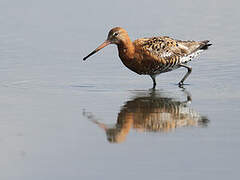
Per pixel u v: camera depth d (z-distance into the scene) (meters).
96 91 22.22
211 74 24.53
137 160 15.03
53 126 17.88
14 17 34.41
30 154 15.55
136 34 30.34
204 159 15.02
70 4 37.50
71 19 33.81
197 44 24.20
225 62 26.03
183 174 14.12
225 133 17.08
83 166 14.71
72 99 21.02
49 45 28.98
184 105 20.25
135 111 19.56
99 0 38.50
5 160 15.16
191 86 23.05
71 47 28.64
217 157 15.16
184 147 15.95
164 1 38.50
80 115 19.05
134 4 37.41
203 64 26.02
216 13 35.50
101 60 26.80
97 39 29.86
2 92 21.81
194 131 17.38
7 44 29.16
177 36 30.11
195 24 32.69
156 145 16.14
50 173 14.34
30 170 14.53
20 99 20.92
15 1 38.50
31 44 29.16
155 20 33.41
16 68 25.22
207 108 19.77
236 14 35.19
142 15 34.56
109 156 15.34
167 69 23.61
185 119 18.61
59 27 32.28
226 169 14.39
